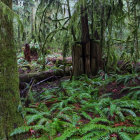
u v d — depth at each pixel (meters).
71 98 4.14
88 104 3.55
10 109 2.24
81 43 6.61
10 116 2.23
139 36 5.35
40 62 9.82
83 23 6.36
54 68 8.40
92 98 4.36
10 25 2.20
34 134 2.48
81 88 5.19
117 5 5.89
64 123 2.74
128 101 3.49
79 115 3.28
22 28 2.03
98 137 2.24
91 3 6.11
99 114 3.25
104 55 6.89
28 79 6.79
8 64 2.20
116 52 7.29
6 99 2.19
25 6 9.03
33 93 5.26
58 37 7.32
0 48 2.08
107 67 6.52
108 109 3.17
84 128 2.44
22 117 2.45
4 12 1.81
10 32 2.21
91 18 6.86
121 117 2.88
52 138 2.38
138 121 2.71
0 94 2.13
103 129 2.51
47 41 7.26
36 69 8.85
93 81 5.70
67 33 6.65
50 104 4.18
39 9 7.00
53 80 7.44
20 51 11.31
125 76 5.17
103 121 2.84
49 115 3.16
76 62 6.59
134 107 3.24
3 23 2.08
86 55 6.54
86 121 3.02
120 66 7.07
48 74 7.35
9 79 2.22
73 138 2.35
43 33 7.23
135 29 5.00
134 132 2.42
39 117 2.85
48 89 5.74
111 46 6.47
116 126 2.66
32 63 10.00
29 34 9.15
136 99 3.71
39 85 6.75
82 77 6.23
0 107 2.13
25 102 4.13
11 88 2.26
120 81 5.11
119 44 7.12
